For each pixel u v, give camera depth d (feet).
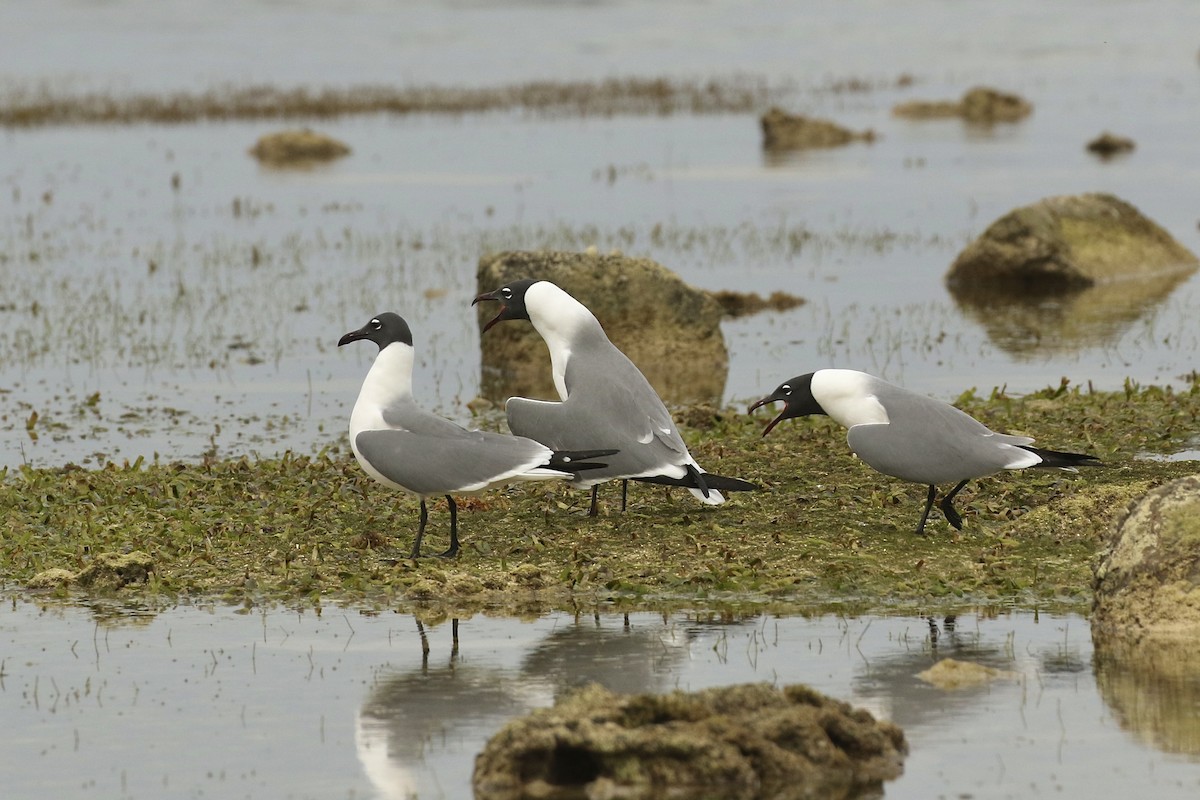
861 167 140.97
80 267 97.66
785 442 51.90
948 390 64.85
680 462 41.91
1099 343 74.90
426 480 39.52
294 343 77.10
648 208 120.06
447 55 252.01
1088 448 49.55
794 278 93.86
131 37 274.98
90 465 54.03
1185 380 65.16
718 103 191.93
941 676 31.76
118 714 30.96
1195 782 26.76
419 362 74.43
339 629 36.11
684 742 26.50
